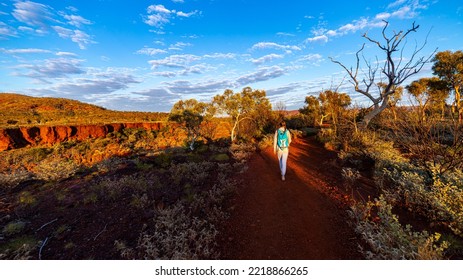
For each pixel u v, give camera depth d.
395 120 6.55
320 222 4.06
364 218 3.86
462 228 3.39
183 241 3.46
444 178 4.99
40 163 14.08
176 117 15.34
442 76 22.70
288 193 5.50
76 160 14.02
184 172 7.67
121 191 6.25
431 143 5.48
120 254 3.44
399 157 7.05
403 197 4.60
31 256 3.54
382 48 6.95
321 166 7.71
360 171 6.62
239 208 4.80
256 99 18.78
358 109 11.34
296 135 18.17
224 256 3.30
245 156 10.09
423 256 2.77
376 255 3.03
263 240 3.66
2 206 5.84
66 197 6.18
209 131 18.94
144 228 4.13
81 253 3.55
